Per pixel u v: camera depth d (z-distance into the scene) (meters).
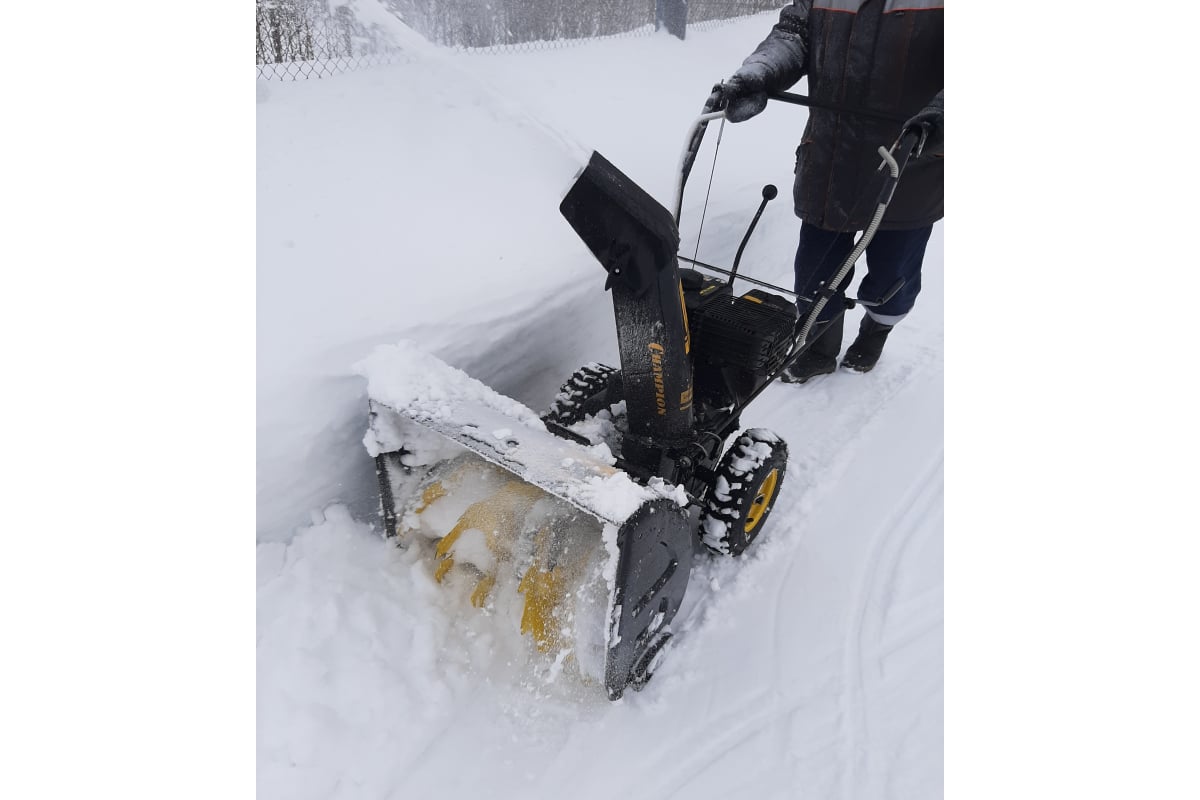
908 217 3.30
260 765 1.95
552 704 2.23
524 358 3.20
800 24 3.16
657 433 2.33
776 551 2.94
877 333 4.04
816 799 2.05
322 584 2.40
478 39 7.08
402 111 4.53
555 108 5.69
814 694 2.36
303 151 4.02
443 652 2.31
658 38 9.33
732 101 2.97
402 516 2.53
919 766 2.15
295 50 5.01
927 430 3.77
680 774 2.09
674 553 2.06
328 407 2.46
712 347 2.61
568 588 2.18
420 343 2.75
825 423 3.80
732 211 4.64
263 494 2.36
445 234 3.50
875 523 3.14
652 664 2.32
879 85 2.98
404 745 2.07
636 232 1.92
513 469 1.92
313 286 2.93
